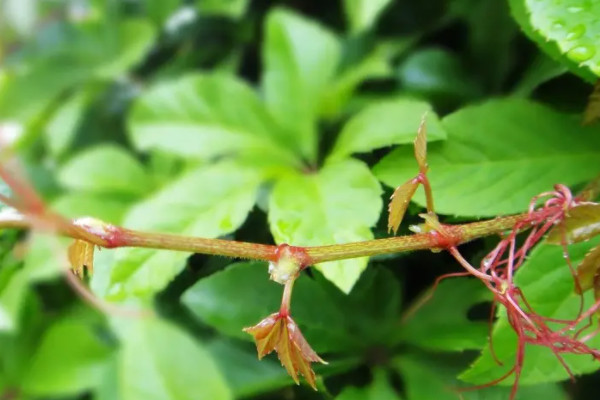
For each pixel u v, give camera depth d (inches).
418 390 11.3
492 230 10.1
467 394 11.0
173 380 13.3
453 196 10.9
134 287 10.9
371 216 10.8
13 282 12.8
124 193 15.2
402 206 10.1
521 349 10.1
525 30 11.0
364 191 11.0
